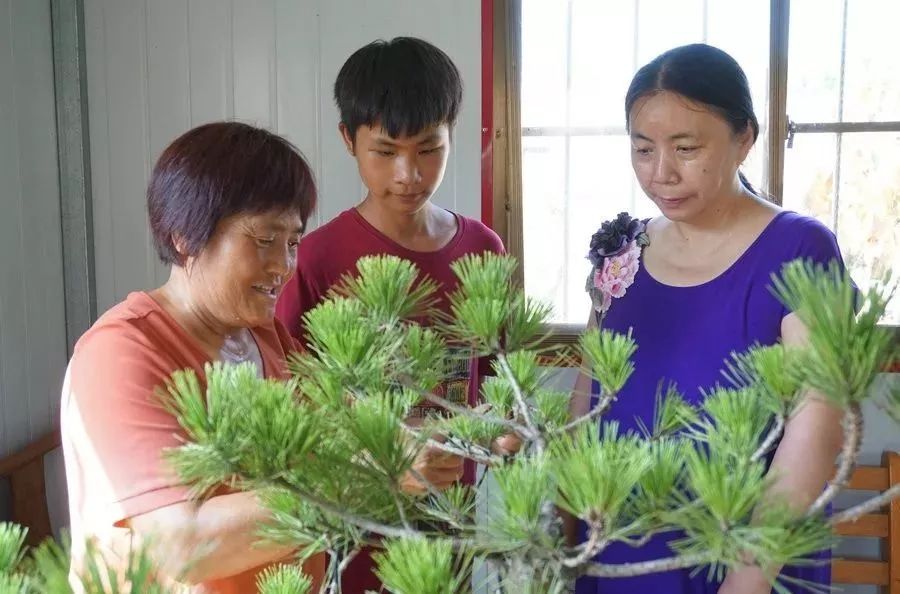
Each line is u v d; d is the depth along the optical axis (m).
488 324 0.70
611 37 2.05
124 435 0.77
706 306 1.07
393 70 1.25
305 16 2.05
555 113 2.09
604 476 0.45
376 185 1.32
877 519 1.84
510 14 2.01
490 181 2.05
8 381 1.90
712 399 0.64
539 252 2.14
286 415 0.53
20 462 1.88
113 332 0.84
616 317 1.16
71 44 2.07
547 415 0.78
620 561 1.06
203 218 0.84
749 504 0.45
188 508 0.71
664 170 1.00
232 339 0.99
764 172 2.01
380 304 0.74
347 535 0.61
